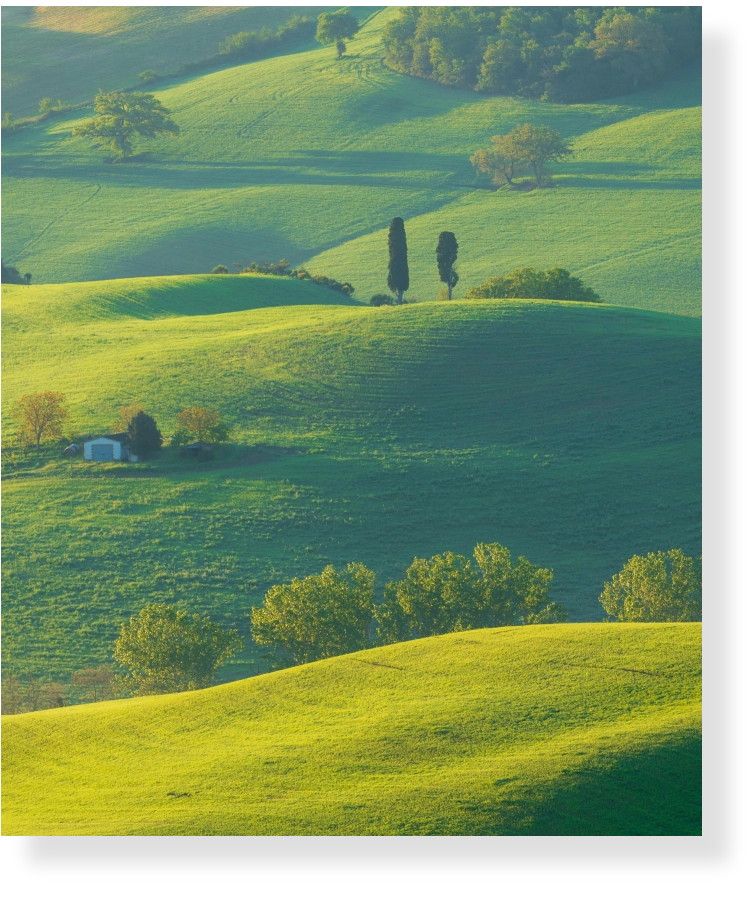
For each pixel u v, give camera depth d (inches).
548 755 4591.5
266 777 4726.9
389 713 5182.1
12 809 4712.1
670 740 4559.5
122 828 4350.4
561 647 5689.0
